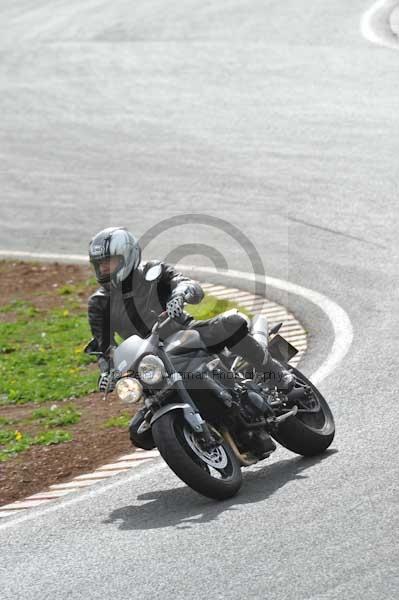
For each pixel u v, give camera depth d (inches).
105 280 999.0
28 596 820.6
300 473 1013.2
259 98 2832.2
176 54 3324.3
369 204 2060.8
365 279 1699.1
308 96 2792.8
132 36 3609.7
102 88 3117.6
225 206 2178.9
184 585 789.9
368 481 949.8
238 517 914.7
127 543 900.6
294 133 2551.7
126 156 2593.5
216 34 3472.0
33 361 1609.3
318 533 847.1
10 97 3152.1
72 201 2388.0
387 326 1477.6
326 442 1059.3
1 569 893.8
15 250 2201.0
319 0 3710.6
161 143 2635.3
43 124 2908.5
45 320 1804.9
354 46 3139.8
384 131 2472.9
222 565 814.5
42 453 1248.8
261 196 2198.6
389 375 1277.1
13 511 1074.1
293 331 1535.4
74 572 853.8
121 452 1213.1
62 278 2025.1
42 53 3553.2
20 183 2541.8
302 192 2182.6
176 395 983.0
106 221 2244.1
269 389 1061.8
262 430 1014.4
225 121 2711.6
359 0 3656.5
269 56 3161.9
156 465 1130.0
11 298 1946.4
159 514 968.9
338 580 757.9
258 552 828.0
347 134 2488.9
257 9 3695.9
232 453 1001.5
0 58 3560.5
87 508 1028.5
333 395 1238.3
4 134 2871.6
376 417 1139.9
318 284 1713.8
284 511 910.4
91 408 1398.9
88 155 2642.7
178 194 2299.5
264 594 753.0
